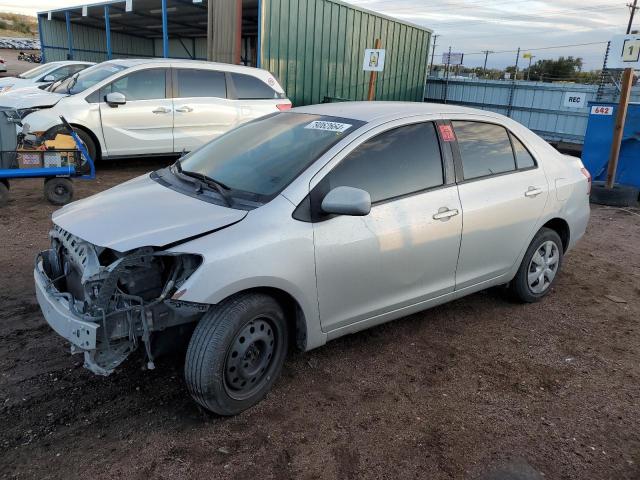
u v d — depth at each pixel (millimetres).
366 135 3396
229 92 9562
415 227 3467
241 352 2879
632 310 4695
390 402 3172
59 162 6957
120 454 2643
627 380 3541
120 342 2746
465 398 3250
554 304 4738
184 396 3133
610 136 9641
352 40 14359
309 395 3197
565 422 3061
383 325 4152
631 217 8172
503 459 2736
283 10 12234
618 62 8547
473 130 4035
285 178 3168
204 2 15594
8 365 3346
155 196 3281
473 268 3979
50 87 9727
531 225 4301
